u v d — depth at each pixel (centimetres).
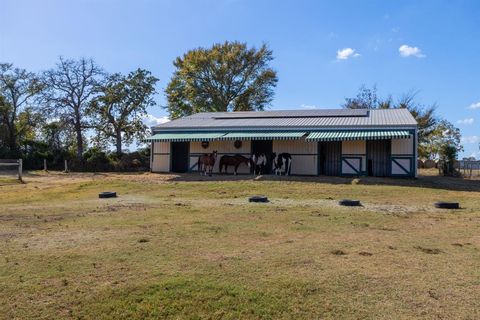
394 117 2438
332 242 789
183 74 5159
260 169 2400
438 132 4425
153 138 2478
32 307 501
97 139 4131
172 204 1334
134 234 849
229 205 1307
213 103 5109
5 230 895
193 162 2617
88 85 3859
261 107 5256
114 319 480
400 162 2216
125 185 1891
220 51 5144
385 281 575
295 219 1045
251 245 763
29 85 3925
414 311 489
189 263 650
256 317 481
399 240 812
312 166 2380
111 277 589
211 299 519
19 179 2319
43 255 692
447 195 1593
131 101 4091
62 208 1241
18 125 4044
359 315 481
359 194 1600
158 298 521
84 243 773
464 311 488
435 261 666
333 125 2280
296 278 583
